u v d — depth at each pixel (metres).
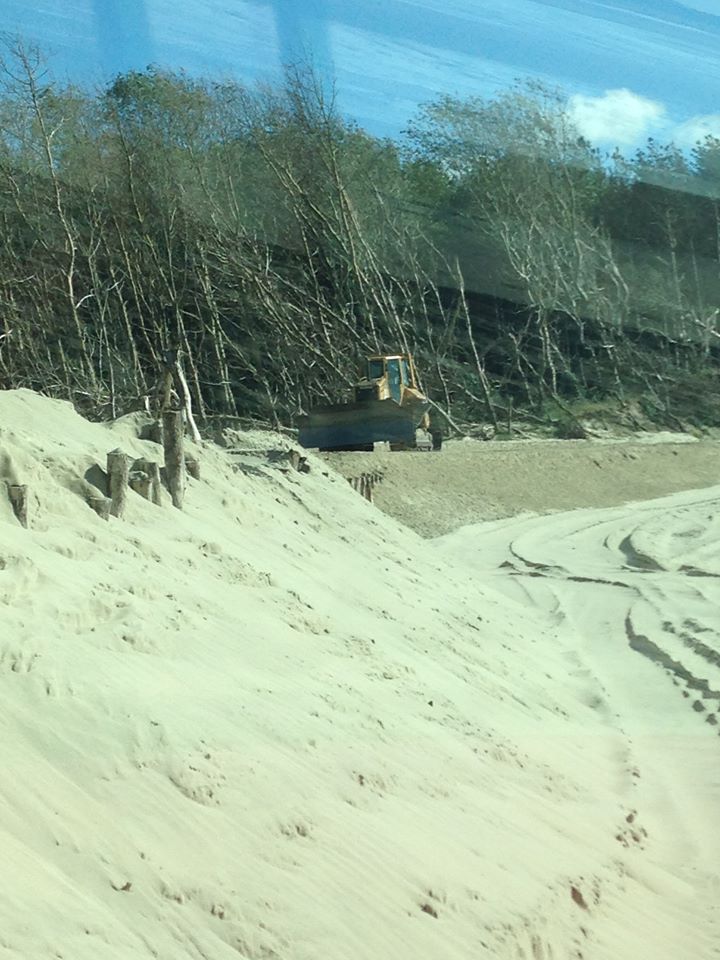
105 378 51.94
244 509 16.22
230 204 45.84
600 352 56.31
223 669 8.72
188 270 50.88
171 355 21.73
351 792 7.64
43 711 6.73
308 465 24.39
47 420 14.48
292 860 6.49
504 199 44.88
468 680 12.77
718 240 44.19
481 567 33.09
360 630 12.42
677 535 38.97
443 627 15.55
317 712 8.71
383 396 45.62
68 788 6.17
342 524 20.55
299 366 53.03
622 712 14.60
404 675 11.22
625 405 57.19
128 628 8.38
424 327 54.28
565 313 53.56
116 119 42.75
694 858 9.60
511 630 18.78
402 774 8.38
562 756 11.28
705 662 17.72
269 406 54.44
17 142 43.81
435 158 44.00
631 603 24.94
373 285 51.31
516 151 42.44
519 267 48.72
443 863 7.25
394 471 44.47
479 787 9.02
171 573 10.68
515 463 48.94
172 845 6.12
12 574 8.35
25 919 4.99
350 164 43.94
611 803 10.34
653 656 18.69
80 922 5.16
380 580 16.97
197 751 7.03
